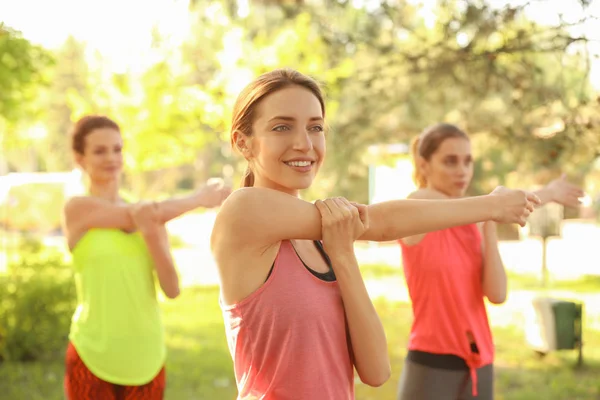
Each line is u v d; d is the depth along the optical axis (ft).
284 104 5.18
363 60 24.98
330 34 25.17
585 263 51.01
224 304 5.34
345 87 25.27
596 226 82.48
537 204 5.39
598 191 85.20
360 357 5.31
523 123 22.39
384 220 5.26
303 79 5.31
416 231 5.25
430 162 10.94
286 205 5.13
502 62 21.58
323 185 38.58
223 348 24.61
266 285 5.11
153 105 37.29
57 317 23.22
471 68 21.56
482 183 41.73
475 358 9.91
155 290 10.42
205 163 137.28
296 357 5.08
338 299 5.36
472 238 10.21
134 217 9.75
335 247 5.19
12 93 25.14
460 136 10.81
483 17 19.90
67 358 9.98
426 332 10.05
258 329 5.13
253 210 5.07
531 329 23.43
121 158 10.55
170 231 89.15
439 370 9.96
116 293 9.85
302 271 5.21
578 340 22.33
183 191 165.89
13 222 74.23
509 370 21.70
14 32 21.89
